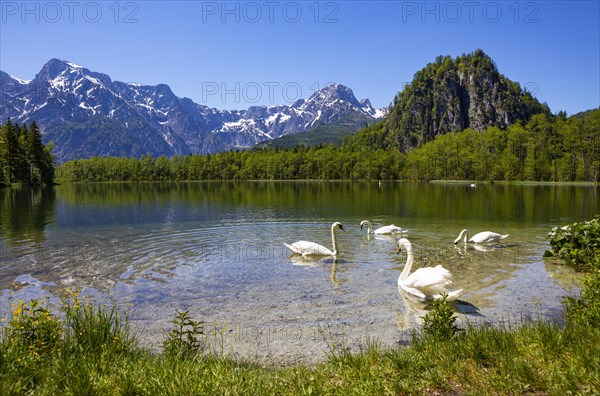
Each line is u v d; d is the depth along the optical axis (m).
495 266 13.78
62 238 19.89
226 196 58.34
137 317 9.20
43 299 10.41
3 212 33.69
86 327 6.90
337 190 77.94
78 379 5.14
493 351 6.08
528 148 123.44
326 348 7.52
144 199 51.56
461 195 57.91
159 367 5.78
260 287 11.52
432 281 9.95
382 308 9.73
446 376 5.48
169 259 15.16
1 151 98.12
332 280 12.21
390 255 15.89
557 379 5.05
